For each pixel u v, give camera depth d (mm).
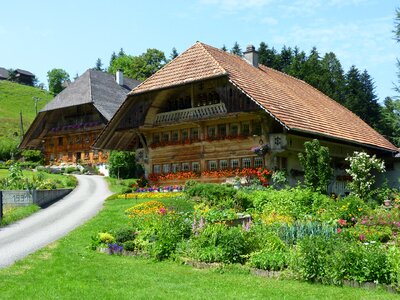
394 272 11797
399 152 40062
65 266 14258
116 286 12062
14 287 11875
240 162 31391
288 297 11094
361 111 64375
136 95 34219
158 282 12500
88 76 62688
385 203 24641
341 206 20031
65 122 64750
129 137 38625
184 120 33156
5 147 68312
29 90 130125
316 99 41031
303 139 31453
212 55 32000
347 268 12344
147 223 17953
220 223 16734
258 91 30281
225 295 11242
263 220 19422
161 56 92500
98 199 32594
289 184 30406
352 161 28438
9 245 18344
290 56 74938
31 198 29438
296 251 13453
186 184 30250
